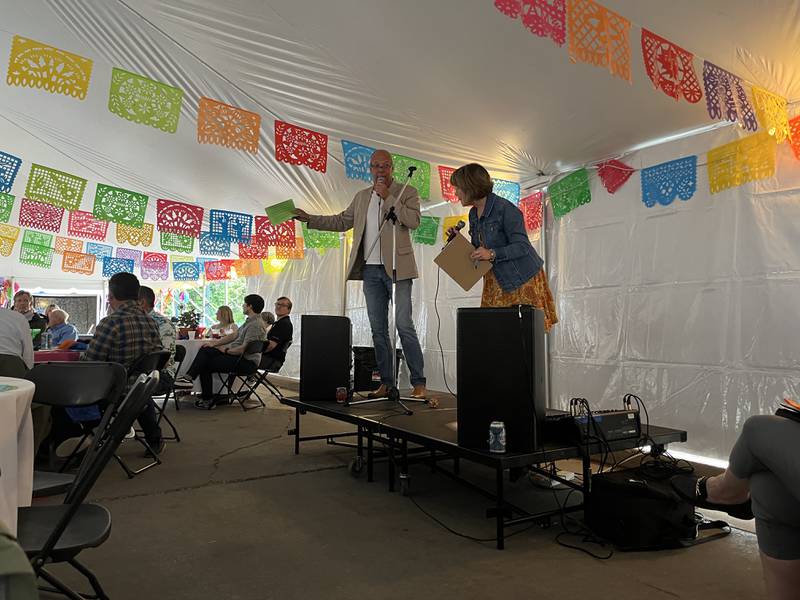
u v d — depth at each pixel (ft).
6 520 4.10
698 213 11.80
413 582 6.57
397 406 11.89
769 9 7.89
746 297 10.97
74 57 7.73
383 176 11.15
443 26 9.04
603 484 7.95
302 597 6.17
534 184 15.15
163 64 12.10
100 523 4.84
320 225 12.14
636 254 12.89
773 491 3.77
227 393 22.12
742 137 11.03
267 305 31.30
